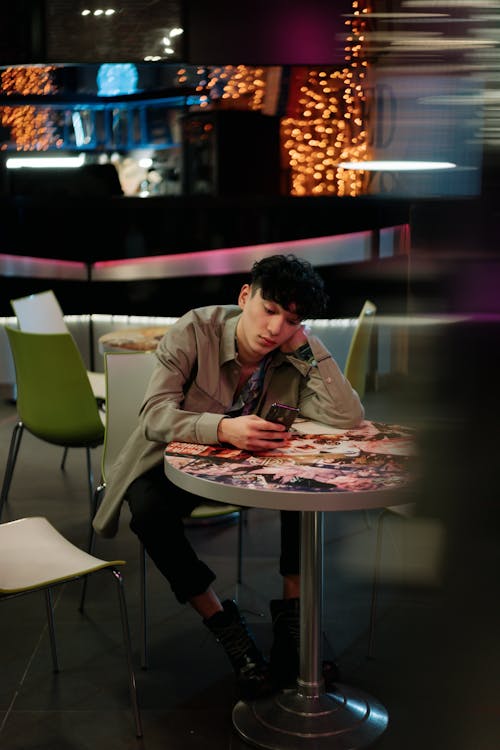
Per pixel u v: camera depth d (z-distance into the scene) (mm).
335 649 2799
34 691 2588
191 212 6797
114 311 7016
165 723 2418
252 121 6867
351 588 3285
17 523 2543
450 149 696
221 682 2645
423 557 726
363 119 6625
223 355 2580
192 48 6352
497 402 672
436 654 732
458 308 684
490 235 675
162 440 2459
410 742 773
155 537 2471
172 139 7324
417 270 700
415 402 708
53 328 5012
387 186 6633
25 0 6133
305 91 6766
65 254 6875
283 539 2627
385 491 1959
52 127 7605
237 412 2664
